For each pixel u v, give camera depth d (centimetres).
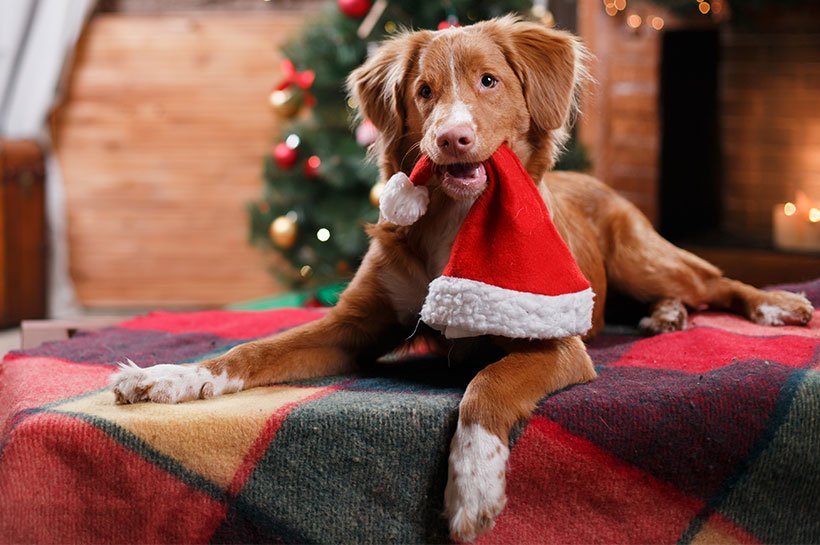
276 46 531
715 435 183
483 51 204
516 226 190
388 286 216
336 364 217
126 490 173
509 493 179
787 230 496
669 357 221
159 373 190
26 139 546
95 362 232
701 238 541
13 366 232
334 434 176
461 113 192
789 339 225
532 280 187
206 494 174
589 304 195
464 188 191
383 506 178
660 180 543
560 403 182
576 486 180
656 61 523
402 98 215
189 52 572
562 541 180
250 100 576
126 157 580
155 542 174
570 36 220
